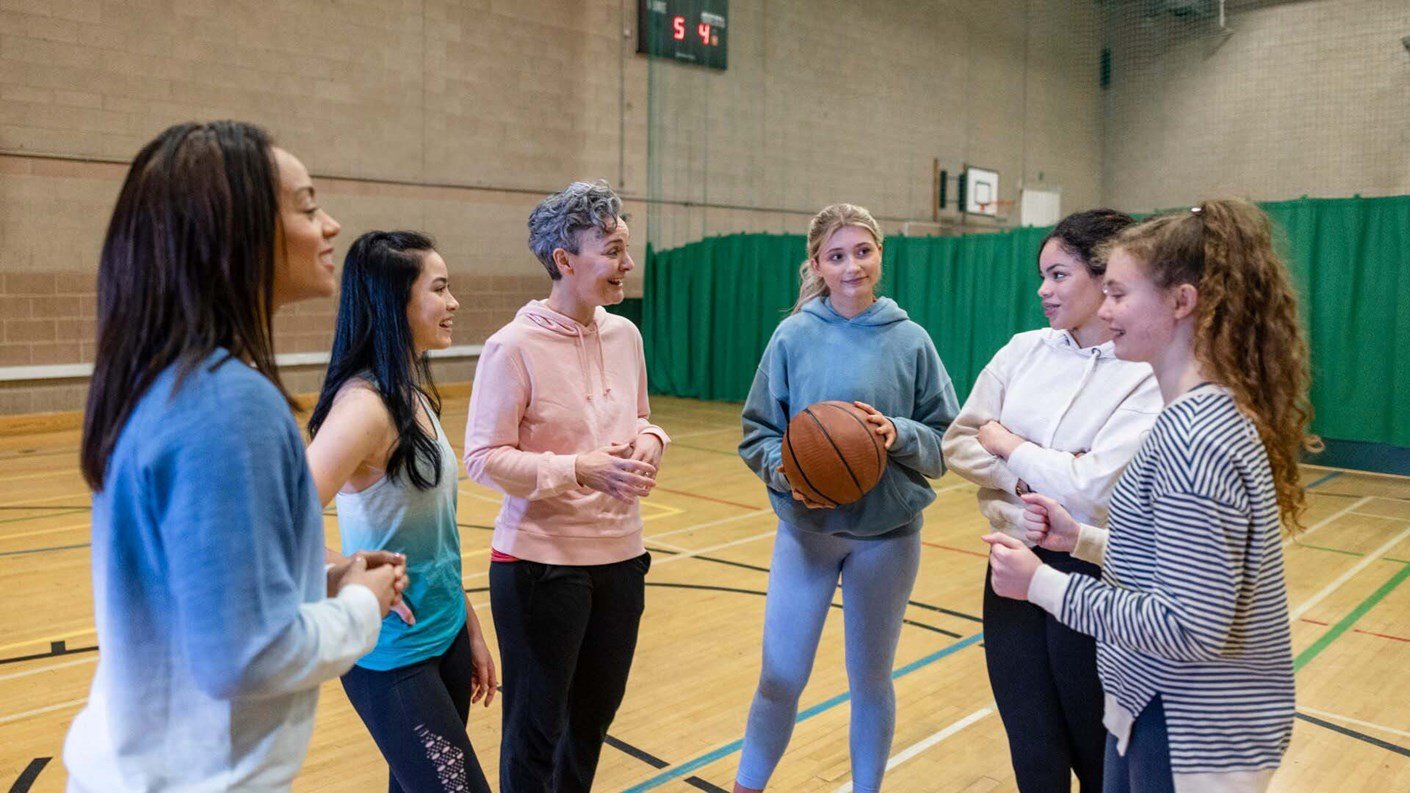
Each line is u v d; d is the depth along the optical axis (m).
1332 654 3.59
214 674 0.93
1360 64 11.20
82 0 7.70
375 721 1.67
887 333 2.25
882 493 2.13
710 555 4.89
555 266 2.00
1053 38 13.44
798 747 2.83
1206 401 1.29
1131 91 13.07
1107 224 1.83
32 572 4.40
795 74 12.16
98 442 0.98
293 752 1.07
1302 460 7.40
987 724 3.01
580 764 2.07
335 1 9.07
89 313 7.98
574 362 2.02
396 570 1.23
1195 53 12.50
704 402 10.86
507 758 1.96
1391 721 3.02
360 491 1.67
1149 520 1.33
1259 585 1.26
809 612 2.24
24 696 3.11
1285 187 11.96
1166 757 1.32
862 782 2.29
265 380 1.01
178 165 1.00
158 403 0.95
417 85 9.67
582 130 11.04
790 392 2.29
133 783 0.98
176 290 0.98
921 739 2.91
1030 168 13.71
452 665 1.78
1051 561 1.84
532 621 1.93
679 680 3.34
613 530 2.00
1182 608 1.22
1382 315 6.92
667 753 2.80
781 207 12.30
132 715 0.99
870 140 12.87
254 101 8.65
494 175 10.35
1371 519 5.75
